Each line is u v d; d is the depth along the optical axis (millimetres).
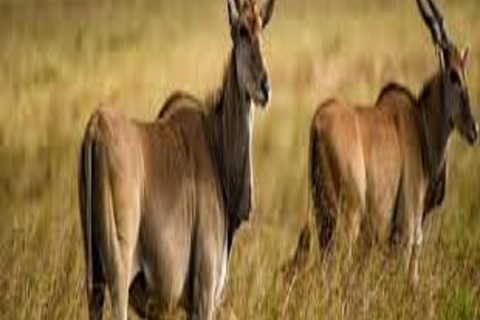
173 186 23062
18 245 28016
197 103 24062
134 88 53031
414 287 27891
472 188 38469
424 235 32219
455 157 41625
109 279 22047
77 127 47125
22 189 40094
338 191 29578
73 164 41469
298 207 39125
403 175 31266
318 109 30141
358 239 29969
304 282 27344
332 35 69938
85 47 67062
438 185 32312
